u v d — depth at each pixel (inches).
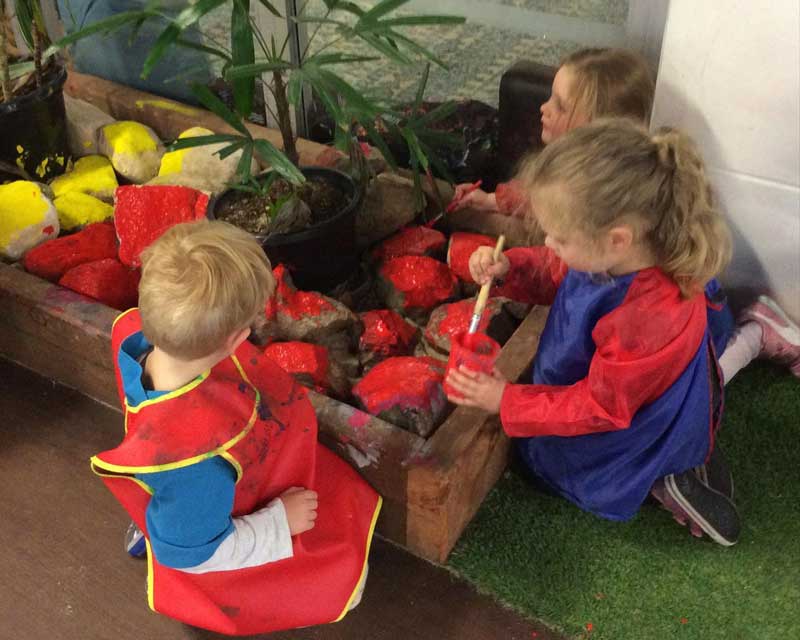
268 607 44.1
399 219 66.2
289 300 56.6
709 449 48.9
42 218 65.1
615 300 42.6
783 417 57.4
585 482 49.9
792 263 56.4
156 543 38.6
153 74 81.8
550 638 46.2
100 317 56.1
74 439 58.7
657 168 39.1
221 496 38.5
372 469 48.4
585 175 38.7
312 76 52.5
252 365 44.0
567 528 51.6
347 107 59.5
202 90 55.2
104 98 80.9
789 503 52.3
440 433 47.4
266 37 72.5
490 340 47.0
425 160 56.7
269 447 41.8
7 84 68.0
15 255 64.6
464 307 58.4
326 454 49.3
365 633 46.9
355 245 63.5
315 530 45.4
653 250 40.9
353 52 75.2
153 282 36.2
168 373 38.9
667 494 49.1
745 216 55.7
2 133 68.3
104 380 59.2
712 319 53.2
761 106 50.7
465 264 62.2
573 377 47.4
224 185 68.6
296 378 52.5
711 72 50.9
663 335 41.9
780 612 46.7
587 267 41.8
